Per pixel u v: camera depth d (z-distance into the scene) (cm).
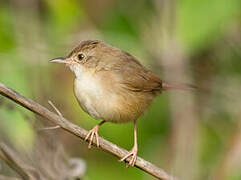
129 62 968
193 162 1149
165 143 1194
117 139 1170
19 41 1177
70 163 900
